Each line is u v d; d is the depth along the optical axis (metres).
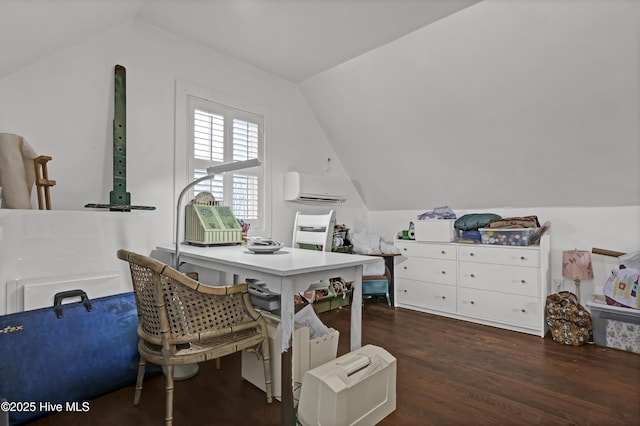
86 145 2.25
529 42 2.26
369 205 4.45
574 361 2.20
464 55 2.54
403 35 2.64
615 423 1.52
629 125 2.33
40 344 1.60
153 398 1.75
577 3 1.98
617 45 2.04
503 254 2.90
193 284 1.47
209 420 1.56
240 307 1.66
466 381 1.93
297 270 1.45
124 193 2.32
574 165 2.73
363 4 2.26
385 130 3.46
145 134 2.50
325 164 3.98
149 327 1.56
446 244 3.26
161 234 2.58
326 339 1.82
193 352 1.48
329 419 1.33
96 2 1.78
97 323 1.79
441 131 3.14
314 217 2.50
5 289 1.71
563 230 3.05
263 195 3.28
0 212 1.71
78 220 1.97
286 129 3.53
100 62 2.30
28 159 1.91
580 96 2.35
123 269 2.12
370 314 3.33
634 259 2.50
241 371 2.05
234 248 2.32
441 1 2.22
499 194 3.34
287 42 2.77
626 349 2.36
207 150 2.86
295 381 1.66
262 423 1.54
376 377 1.52
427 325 2.97
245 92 3.14
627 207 2.74
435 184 3.66
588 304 2.54
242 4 2.27
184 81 2.72
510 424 1.52
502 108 2.69
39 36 1.73
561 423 1.52
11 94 1.97
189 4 2.28
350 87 3.30
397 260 3.64
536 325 2.72
